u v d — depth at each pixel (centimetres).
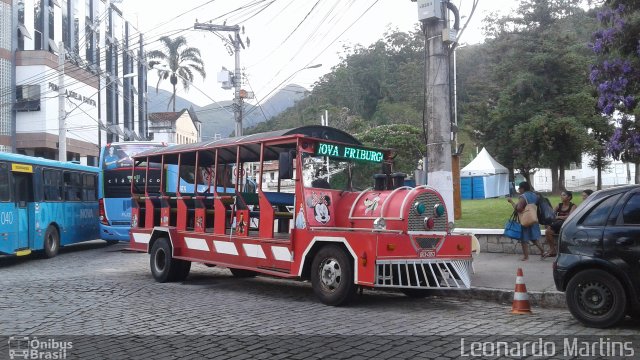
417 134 3616
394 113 5850
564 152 2983
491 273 1088
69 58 4062
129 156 1856
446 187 1132
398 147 3531
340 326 744
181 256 1193
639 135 1191
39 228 1647
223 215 1109
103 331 747
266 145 1013
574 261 730
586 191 1247
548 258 1244
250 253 1033
